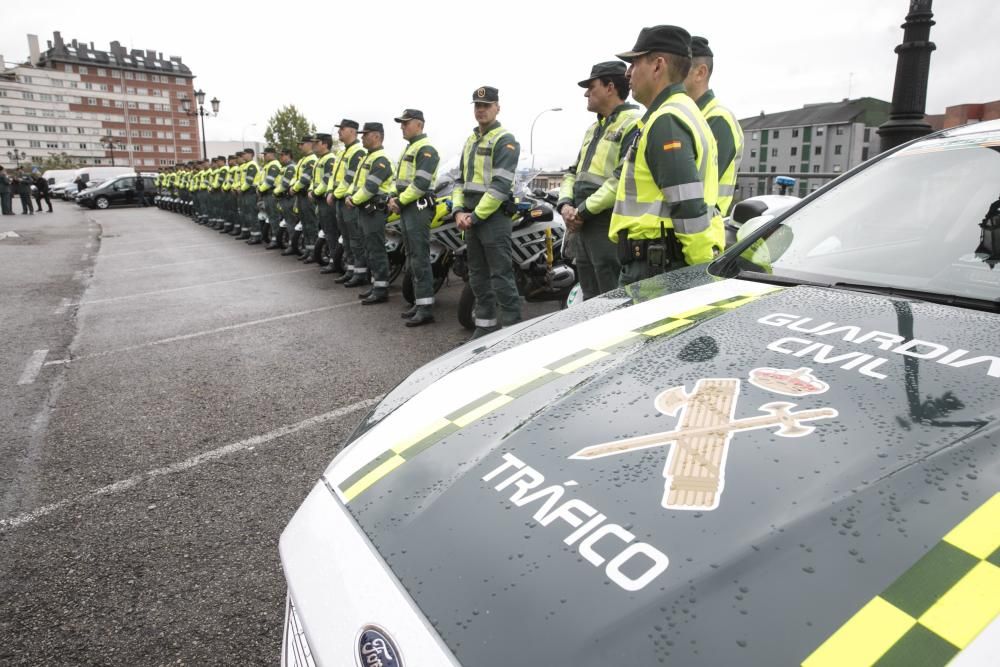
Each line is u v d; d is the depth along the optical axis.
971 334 1.23
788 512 0.86
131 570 2.22
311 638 0.98
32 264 10.24
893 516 0.81
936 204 1.81
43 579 2.19
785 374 1.18
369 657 0.89
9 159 107.56
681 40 2.55
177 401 3.83
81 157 113.50
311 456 3.05
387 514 1.09
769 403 1.10
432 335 5.29
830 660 0.68
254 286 7.92
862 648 0.68
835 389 1.10
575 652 0.76
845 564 0.77
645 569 0.83
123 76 115.31
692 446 1.03
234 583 2.14
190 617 1.99
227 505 2.63
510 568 0.90
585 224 3.67
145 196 31.50
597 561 0.86
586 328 1.63
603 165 3.58
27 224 19.58
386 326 5.63
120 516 2.57
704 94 3.33
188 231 16.92
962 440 0.92
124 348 5.06
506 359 1.54
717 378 1.21
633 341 1.47
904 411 1.01
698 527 0.87
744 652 0.71
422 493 1.11
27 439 3.33
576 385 1.31
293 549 1.15
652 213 2.58
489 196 4.46
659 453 1.03
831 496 0.87
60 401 3.88
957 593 0.71
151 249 12.44
